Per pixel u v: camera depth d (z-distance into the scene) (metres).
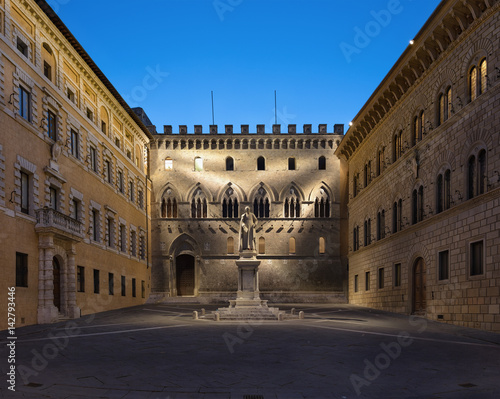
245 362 16.92
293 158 70.19
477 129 28.45
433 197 34.66
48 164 34.50
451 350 19.56
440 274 32.94
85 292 39.91
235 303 34.97
